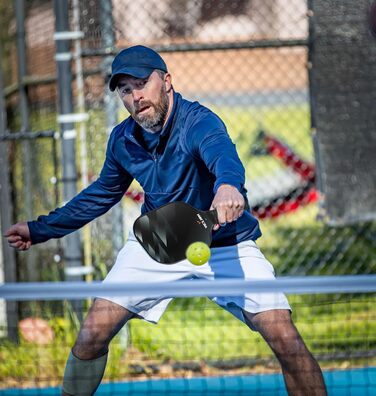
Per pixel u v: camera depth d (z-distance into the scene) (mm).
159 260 10086
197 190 11367
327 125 17469
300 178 22516
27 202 18469
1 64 18328
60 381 14812
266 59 23453
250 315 10992
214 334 17516
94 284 9992
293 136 24125
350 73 17422
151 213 10062
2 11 19578
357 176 17500
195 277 11859
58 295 9883
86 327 11258
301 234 21703
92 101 17469
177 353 16562
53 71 18094
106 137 17422
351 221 17516
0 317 17172
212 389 14797
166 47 17141
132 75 10664
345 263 20859
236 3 21406
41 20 18391
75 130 18047
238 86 23953
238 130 24188
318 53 17375
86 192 12375
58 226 12328
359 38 17344
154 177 11492
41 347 16031
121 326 11461
